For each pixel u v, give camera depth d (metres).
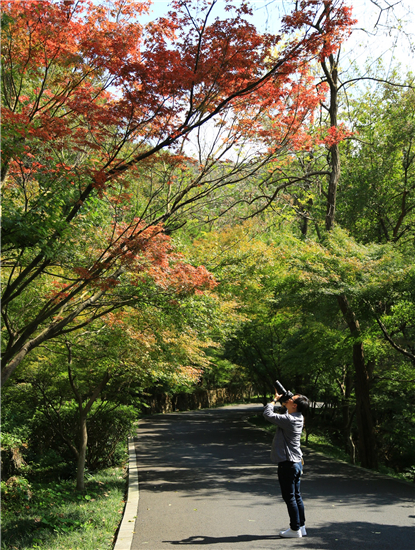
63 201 5.48
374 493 9.30
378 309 12.56
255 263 12.35
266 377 27.36
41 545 6.07
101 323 9.32
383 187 18.38
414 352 15.09
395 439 20.75
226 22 5.50
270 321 18.80
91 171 5.41
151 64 5.38
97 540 6.23
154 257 6.23
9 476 12.48
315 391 24.73
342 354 15.53
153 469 12.55
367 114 20.14
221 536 6.16
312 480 10.84
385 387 16.92
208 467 12.85
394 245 14.23
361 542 5.81
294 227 24.23
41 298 8.12
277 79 6.04
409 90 17.67
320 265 12.18
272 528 6.54
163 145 5.76
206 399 41.41
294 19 5.62
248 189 8.60
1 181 5.27
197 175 6.89
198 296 7.75
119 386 13.77
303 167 14.72
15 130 4.82
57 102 5.88
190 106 5.73
